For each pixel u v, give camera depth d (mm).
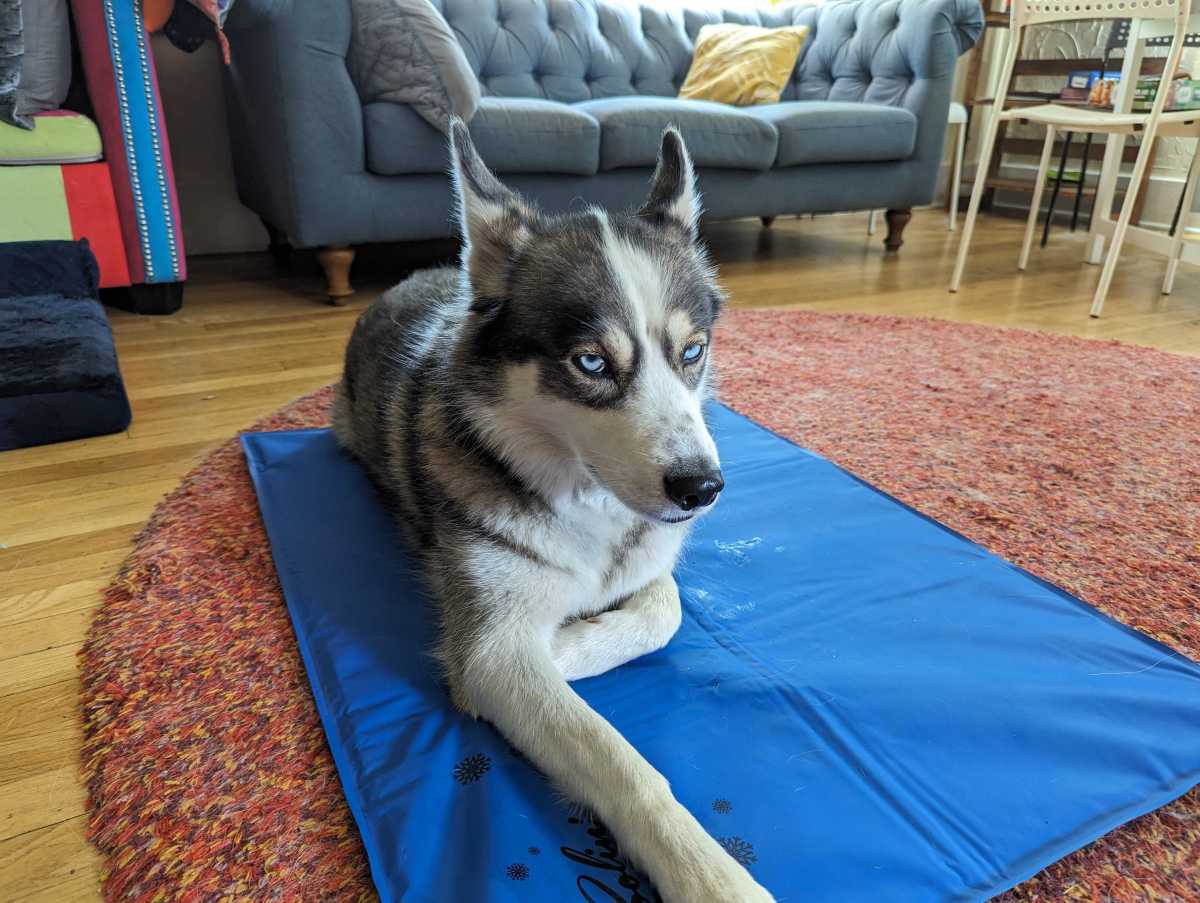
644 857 988
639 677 1373
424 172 3766
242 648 1440
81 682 1363
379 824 1071
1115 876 1036
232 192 4867
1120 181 6039
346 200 3627
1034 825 1084
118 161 3303
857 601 1599
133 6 3141
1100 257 4973
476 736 1232
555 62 4980
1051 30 6551
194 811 1104
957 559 1750
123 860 1034
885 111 4777
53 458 2199
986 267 4926
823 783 1153
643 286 1238
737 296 4156
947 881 1002
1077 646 1458
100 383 2285
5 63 2969
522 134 3871
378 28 3473
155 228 3447
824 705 1304
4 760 1203
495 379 1308
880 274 4703
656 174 1560
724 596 1615
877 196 5027
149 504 1966
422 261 4844
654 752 1208
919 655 1434
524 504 1316
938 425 2520
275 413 2521
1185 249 4219
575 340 1202
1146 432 2459
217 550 1749
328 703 1295
